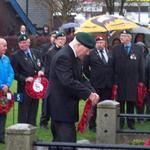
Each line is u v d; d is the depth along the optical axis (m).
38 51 12.10
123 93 12.75
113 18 18.62
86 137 12.03
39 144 6.52
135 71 12.74
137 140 10.56
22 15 36.75
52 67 7.61
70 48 7.55
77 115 7.72
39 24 42.09
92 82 12.75
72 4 38.66
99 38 12.73
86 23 18.47
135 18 45.38
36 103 12.12
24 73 11.78
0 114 10.99
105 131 10.59
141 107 14.02
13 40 29.34
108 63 12.72
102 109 10.58
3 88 10.93
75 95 7.54
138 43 13.66
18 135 6.50
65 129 7.59
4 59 11.05
